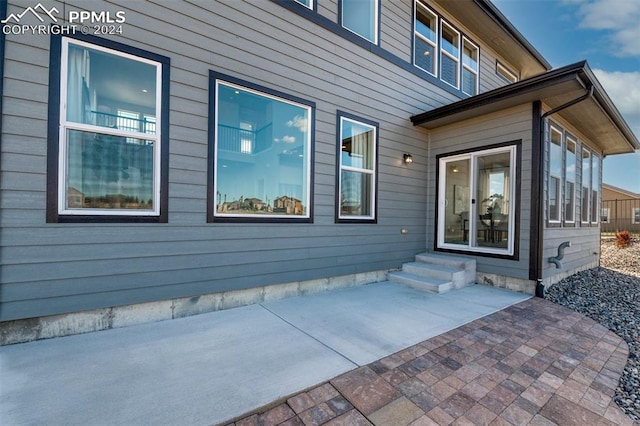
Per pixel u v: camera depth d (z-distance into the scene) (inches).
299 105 170.7
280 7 162.6
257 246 154.1
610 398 81.1
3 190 98.7
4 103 98.5
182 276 132.1
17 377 82.0
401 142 227.6
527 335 121.6
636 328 134.0
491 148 206.8
